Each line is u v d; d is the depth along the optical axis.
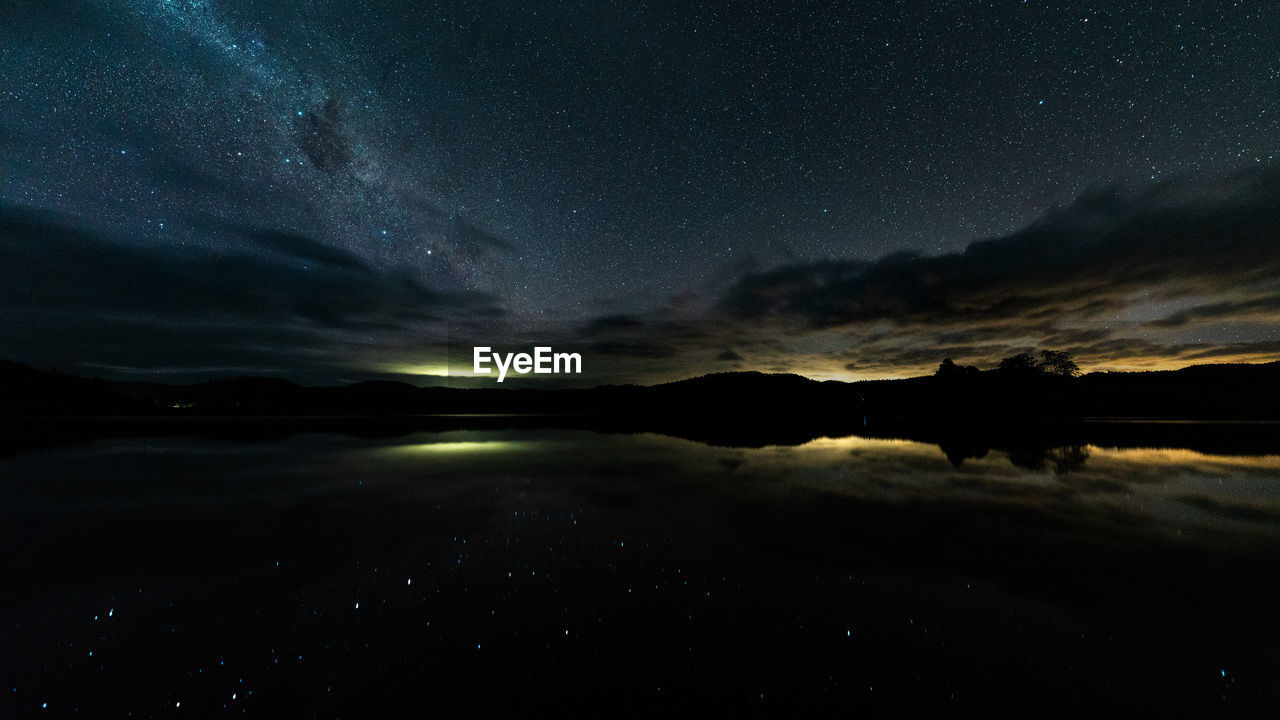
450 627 3.83
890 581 4.71
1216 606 4.21
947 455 12.84
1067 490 8.55
